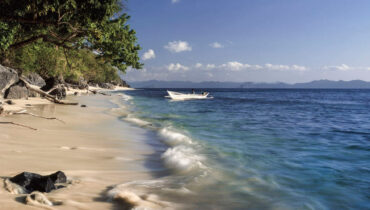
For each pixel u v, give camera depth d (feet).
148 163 23.98
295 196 17.63
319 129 54.54
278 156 29.68
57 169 18.75
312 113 95.14
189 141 36.06
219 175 21.26
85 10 43.37
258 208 15.40
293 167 25.07
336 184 20.35
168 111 89.35
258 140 39.96
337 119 76.23
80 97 133.39
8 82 69.87
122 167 21.95
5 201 11.23
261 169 23.95
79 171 19.11
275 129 52.70
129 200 13.96
